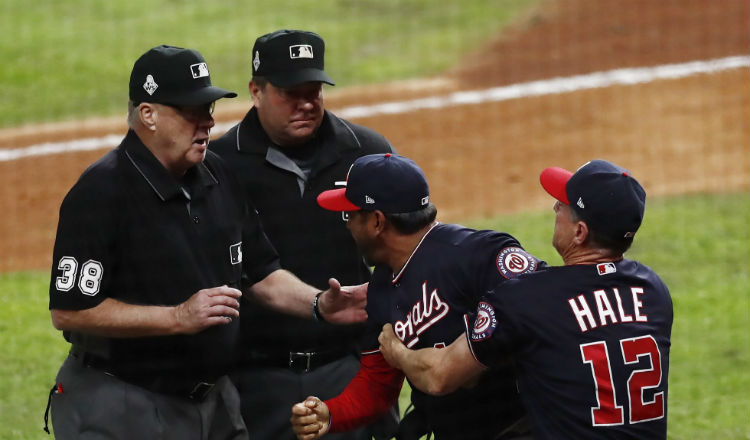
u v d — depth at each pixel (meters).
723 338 26.19
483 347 12.41
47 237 34.84
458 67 51.53
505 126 44.31
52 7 60.12
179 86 13.55
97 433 13.98
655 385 12.27
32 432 21.72
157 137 13.77
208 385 14.54
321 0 61.19
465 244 13.37
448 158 41.25
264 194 16.44
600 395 12.09
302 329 16.42
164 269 14.01
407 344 13.48
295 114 15.87
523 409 13.65
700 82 47.69
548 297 12.33
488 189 38.06
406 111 46.31
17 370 24.91
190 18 58.44
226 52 53.50
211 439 15.14
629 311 12.34
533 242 32.31
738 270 30.27
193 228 14.25
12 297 29.64
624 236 12.53
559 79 49.12
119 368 14.01
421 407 14.11
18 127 45.81
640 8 57.12
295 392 16.56
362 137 17.08
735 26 53.88
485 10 58.69
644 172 39.00
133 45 54.81
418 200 13.38
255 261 15.72
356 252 16.95
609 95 46.94
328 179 16.58
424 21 57.72
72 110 47.72
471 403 13.65
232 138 16.77
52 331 27.33
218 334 14.42
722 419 22.23
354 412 14.16
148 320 13.46
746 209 34.91
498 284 13.00
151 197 13.86
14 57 53.03
